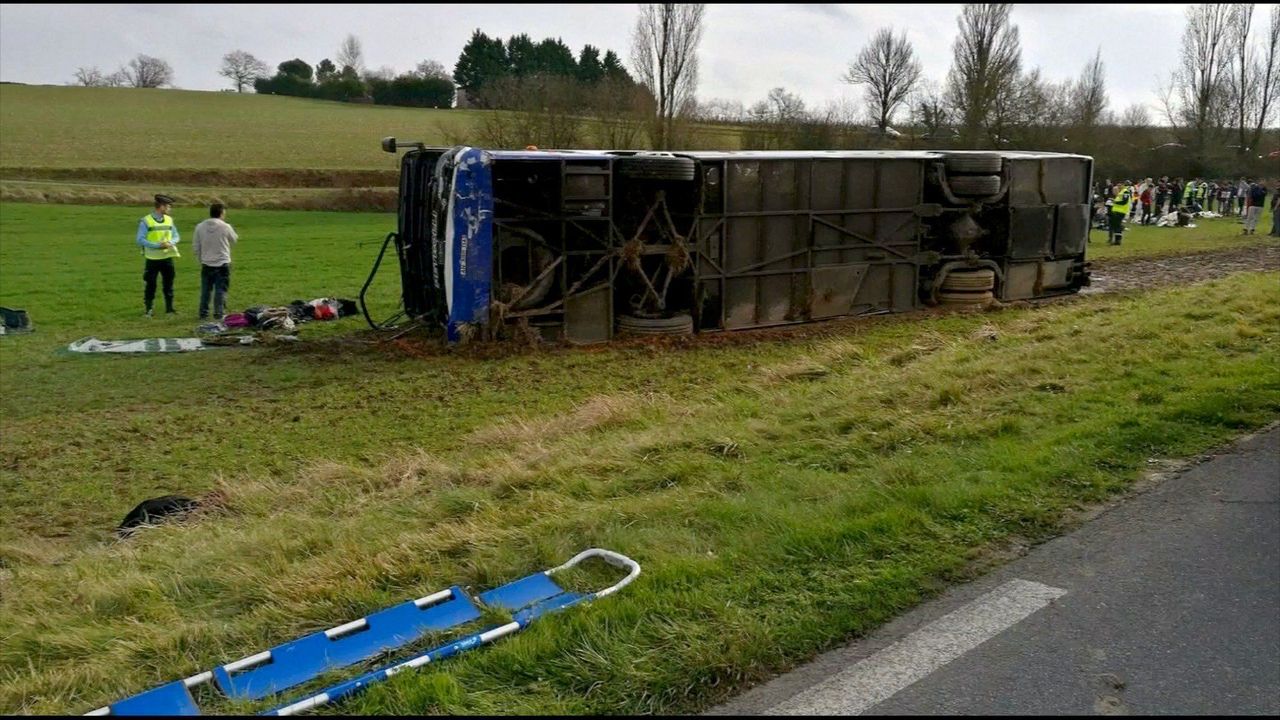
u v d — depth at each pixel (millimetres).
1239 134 47969
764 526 4887
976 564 4516
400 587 4406
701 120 41312
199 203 38625
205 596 4547
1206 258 22328
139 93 75750
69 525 6723
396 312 15742
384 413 9578
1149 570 4469
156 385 10766
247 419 9359
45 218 32531
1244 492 5418
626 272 13500
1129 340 9742
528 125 38531
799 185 13891
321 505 6414
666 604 3982
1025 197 16172
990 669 3639
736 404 8445
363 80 73375
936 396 7668
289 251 25250
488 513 5410
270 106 70062
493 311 12375
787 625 3875
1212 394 7195
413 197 13750
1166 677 3609
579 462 6594
